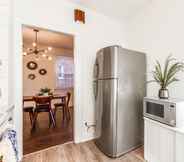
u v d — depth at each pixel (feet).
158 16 7.31
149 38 7.89
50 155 6.69
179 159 4.68
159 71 6.81
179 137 4.67
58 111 16.61
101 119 7.25
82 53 8.27
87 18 8.42
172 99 5.65
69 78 20.16
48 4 7.10
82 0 7.53
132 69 7.20
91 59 8.64
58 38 13.98
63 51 19.65
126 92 6.91
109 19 9.34
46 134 9.41
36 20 6.73
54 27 7.27
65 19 7.64
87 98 8.53
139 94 7.57
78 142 8.13
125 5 7.98
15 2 6.20
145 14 8.15
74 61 8.06
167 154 5.11
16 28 6.22
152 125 5.79
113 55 6.54
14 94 6.17
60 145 7.77
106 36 9.23
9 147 3.58
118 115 6.57
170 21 6.68
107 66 6.80
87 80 8.51
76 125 8.11
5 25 5.45
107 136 6.72
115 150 6.47
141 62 7.71
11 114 5.66
